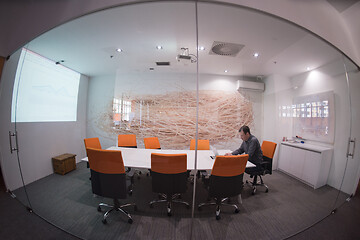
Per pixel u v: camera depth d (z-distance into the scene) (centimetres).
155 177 125
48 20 132
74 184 189
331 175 199
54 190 174
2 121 171
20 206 144
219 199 131
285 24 126
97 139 210
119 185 117
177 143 208
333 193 182
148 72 211
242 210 142
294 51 167
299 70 202
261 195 173
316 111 211
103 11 119
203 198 162
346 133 189
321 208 151
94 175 120
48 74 210
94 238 105
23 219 125
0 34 153
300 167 212
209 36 148
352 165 182
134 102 215
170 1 108
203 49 169
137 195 165
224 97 198
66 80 227
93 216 129
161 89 207
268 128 209
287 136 223
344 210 149
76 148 239
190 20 129
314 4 127
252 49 168
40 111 204
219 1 104
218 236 109
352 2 133
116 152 108
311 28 126
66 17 125
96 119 230
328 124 204
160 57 189
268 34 141
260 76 199
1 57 164
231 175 121
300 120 216
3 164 171
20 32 146
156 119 211
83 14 121
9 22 147
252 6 105
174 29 143
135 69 213
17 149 166
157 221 123
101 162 113
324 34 135
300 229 120
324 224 126
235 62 190
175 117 206
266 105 205
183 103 203
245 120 201
